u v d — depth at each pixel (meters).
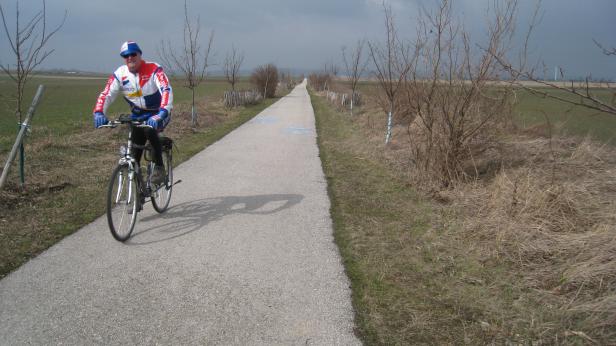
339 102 22.00
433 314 2.87
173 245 3.87
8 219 4.26
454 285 3.29
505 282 3.30
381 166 7.50
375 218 4.80
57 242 3.81
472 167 5.95
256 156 8.42
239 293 3.06
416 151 6.62
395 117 11.43
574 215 4.05
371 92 17.22
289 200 5.43
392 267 3.57
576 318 2.79
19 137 4.77
